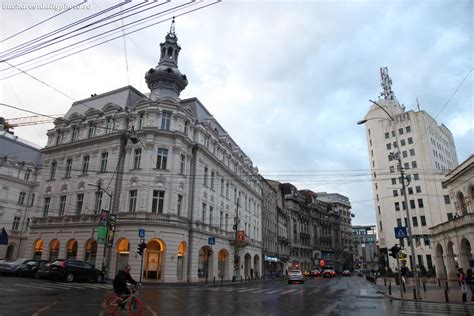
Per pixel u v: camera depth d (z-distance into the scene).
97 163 38.78
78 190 39.19
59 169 41.91
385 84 92.06
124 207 35.06
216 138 46.16
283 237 80.75
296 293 25.23
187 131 39.56
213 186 44.41
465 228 33.56
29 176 59.12
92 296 17.08
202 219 40.62
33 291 18.05
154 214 33.75
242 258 51.69
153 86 43.00
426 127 77.75
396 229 22.94
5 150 56.84
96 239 35.69
